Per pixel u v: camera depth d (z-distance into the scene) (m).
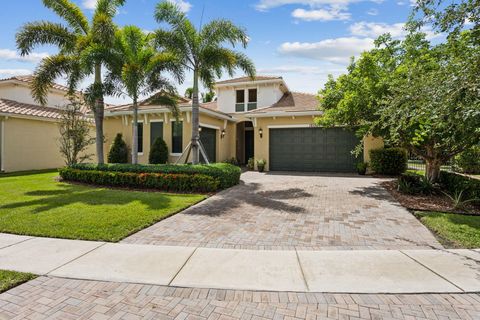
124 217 6.12
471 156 10.98
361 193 9.38
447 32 5.80
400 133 8.77
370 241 4.88
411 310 2.86
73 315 2.78
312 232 5.36
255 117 17.19
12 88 18.08
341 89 10.88
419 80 5.42
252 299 3.08
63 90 20.31
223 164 11.81
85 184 11.01
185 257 4.18
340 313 2.82
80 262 3.98
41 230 5.26
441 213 6.55
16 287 3.30
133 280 3.48
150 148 17.17
